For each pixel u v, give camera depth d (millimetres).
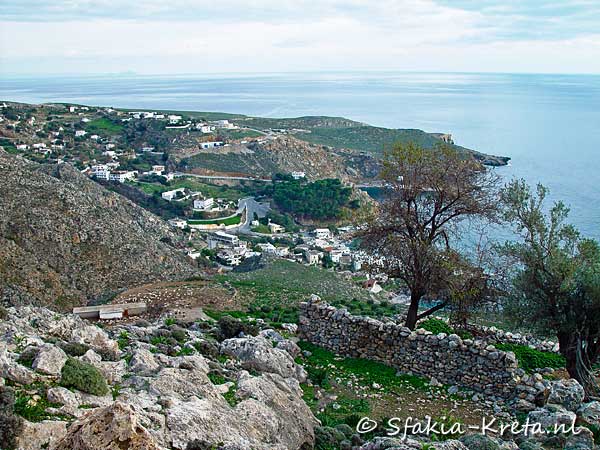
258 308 35719
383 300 48344
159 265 66125
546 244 22516
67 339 16484
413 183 25266
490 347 19406
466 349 19672
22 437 9766
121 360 15266
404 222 25953
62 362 12438
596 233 67000
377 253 26078
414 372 20766
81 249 62500
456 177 25125
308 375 20312
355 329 22578
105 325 27312
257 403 13820
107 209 72625
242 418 13047
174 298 37469
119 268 61781
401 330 21328
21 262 56031
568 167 122938
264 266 62469
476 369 19328
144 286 45219
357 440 14359
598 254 21719
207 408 12672
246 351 19297
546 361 22109
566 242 22266
